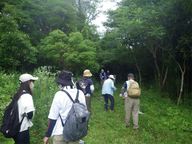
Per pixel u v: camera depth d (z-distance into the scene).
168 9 6.33
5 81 5.09
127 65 13.58
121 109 5.84
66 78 2.06
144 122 4.54
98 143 3.36
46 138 1.88
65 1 12.15
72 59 8.12
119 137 3.73
